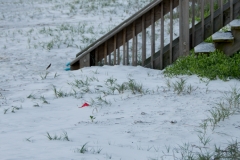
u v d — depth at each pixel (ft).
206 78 34.88
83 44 62.59
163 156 18.60
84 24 80.64
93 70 41.98
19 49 59.36
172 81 35.14
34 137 22.21
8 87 37.65
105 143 20.81
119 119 25.61
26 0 128.36
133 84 33.12
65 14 96.48
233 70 35.09
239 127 22.84
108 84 35.68
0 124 25.77
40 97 32.58
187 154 18.92
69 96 32.71
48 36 69.51
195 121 24.25
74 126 24.66
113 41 43.75
